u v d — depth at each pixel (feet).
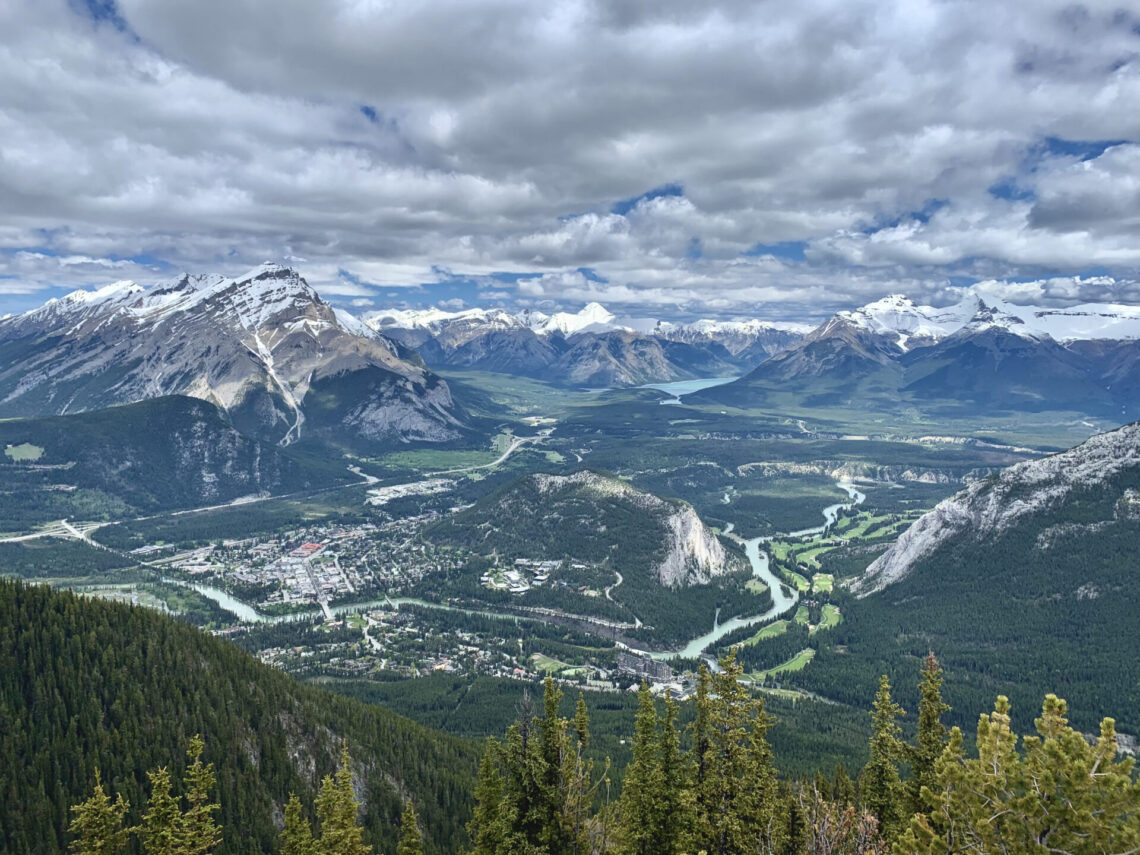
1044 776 143.74
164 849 293.64
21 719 447.01
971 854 151.43
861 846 228.63
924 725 307.37
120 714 475.72
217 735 496.23
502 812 274.16
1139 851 133.18
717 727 281.74
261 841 450.30
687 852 255.50
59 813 412.16
